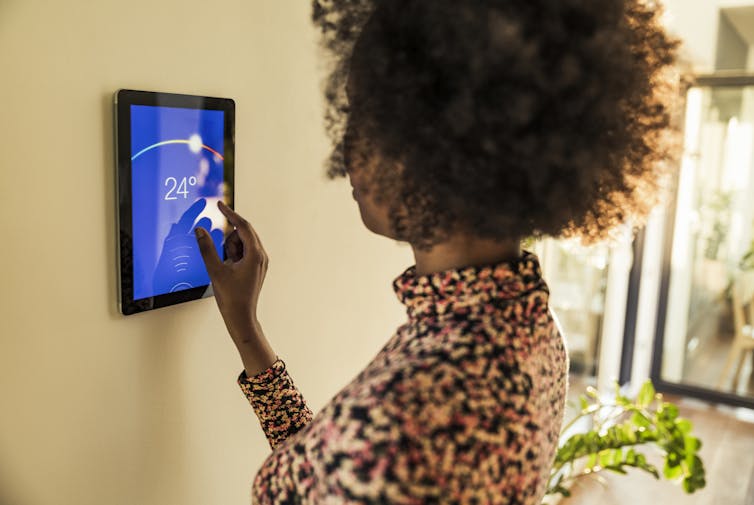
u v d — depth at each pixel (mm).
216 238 1021
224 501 1150
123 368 924
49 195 792
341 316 1400
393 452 510
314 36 1184
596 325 3570
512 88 514
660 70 723
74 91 802
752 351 4102
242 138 1066
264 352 947
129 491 963
